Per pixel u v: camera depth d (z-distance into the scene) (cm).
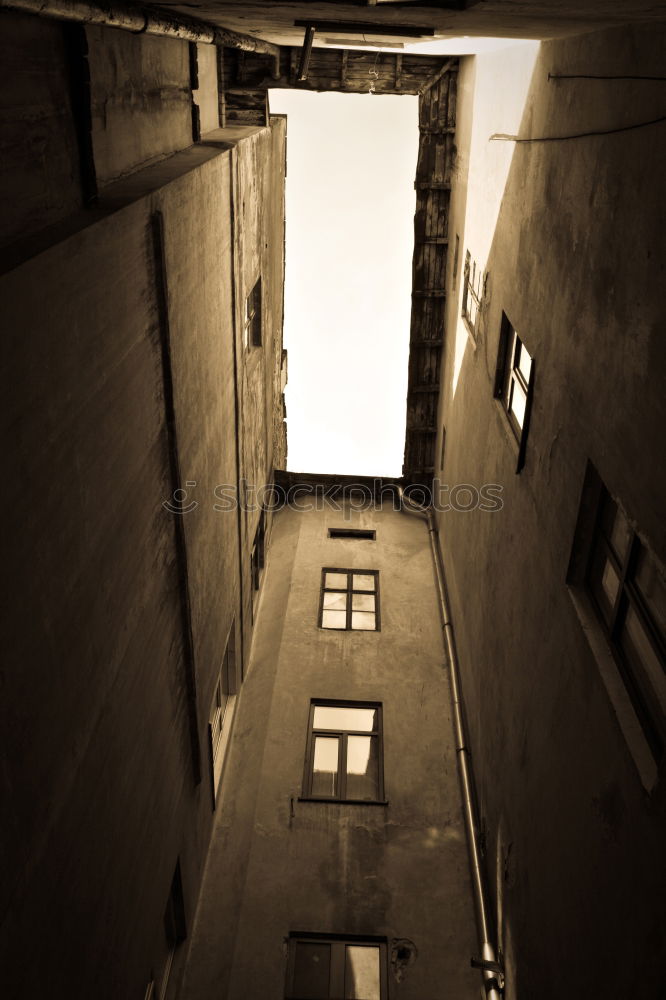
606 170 482
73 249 385
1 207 350
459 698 1019
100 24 449
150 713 596
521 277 723
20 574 340
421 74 1156
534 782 620
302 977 755
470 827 862
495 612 813
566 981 511
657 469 388
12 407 323
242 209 877
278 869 841
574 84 557
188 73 754
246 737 1020
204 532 762
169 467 607
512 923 675
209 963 777
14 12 358
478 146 995
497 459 832
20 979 365
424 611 1211
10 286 315
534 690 632
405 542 1380
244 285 927
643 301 413
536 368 652
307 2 396
